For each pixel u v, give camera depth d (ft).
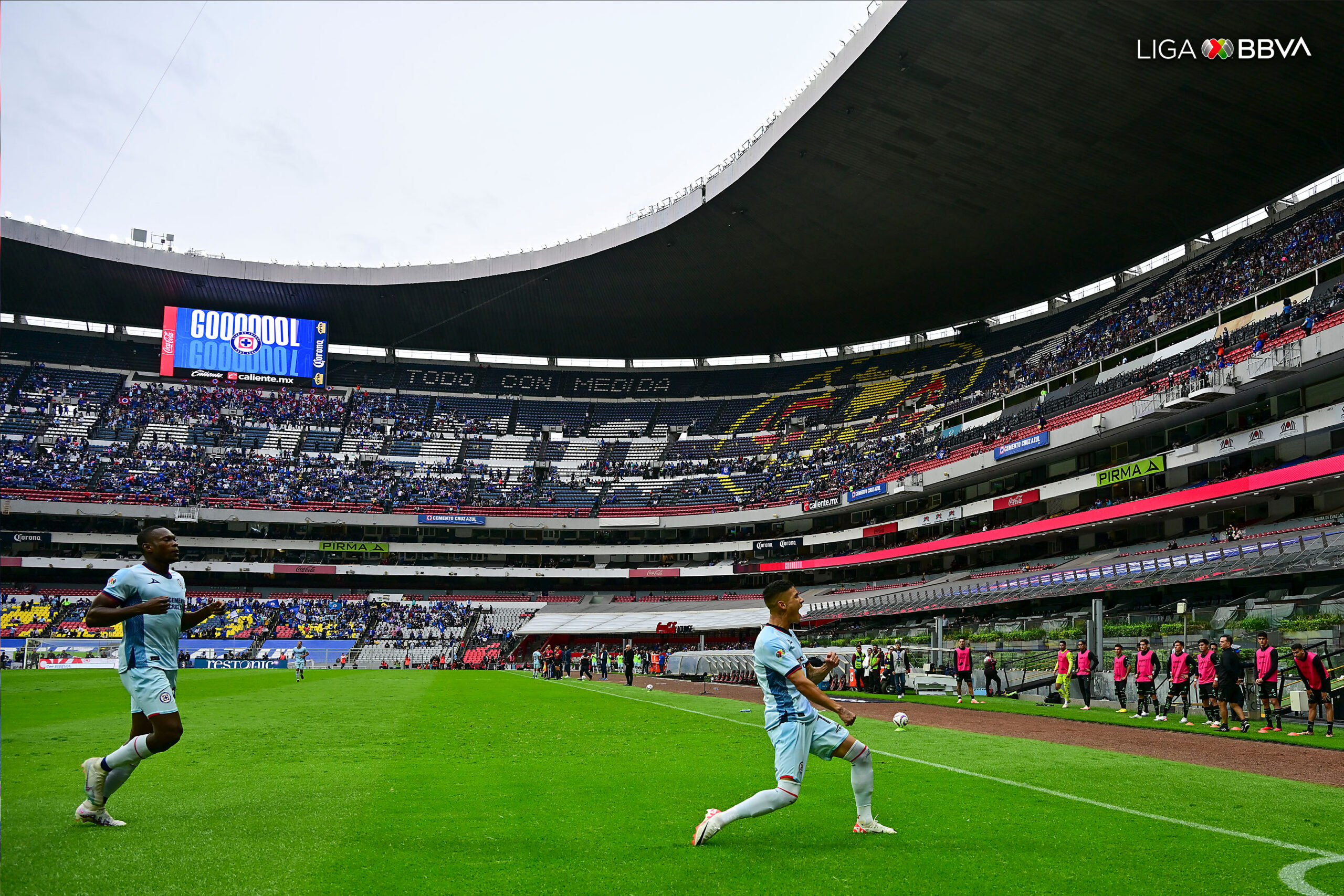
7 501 209.97
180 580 23.45
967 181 156.87
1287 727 59.82
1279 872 19.15
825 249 189.67
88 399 241.55
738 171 160.56
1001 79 128.06
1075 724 60.08
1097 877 18.69
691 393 275.59
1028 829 23.16
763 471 240.12
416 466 248.93
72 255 212.43
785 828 23.16
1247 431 126.93
